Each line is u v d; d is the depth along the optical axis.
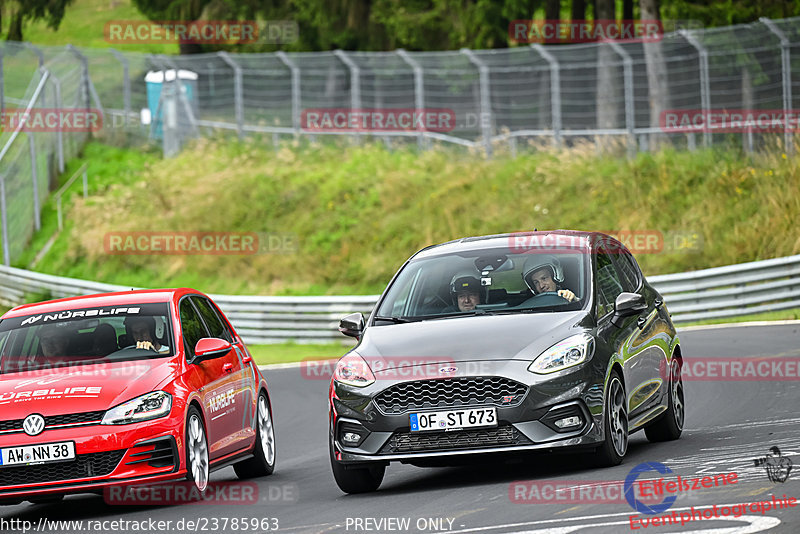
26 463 30.95
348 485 31.91
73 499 37.53
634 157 118.88
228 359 37.31
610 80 139.25
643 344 34.66
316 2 170.38
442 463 30.64
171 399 32.12
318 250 122.81
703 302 89.50
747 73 126.69
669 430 36.97
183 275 124.06
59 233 134.38
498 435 29.73
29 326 35.88
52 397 31.69
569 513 24.53
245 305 102.38
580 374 30.17
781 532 20.69
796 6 139.00
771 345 66.06
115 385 32.09
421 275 35.41
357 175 132.38
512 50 126.50
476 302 33.62
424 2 170.62
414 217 123.06
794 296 87.75
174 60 149.12
